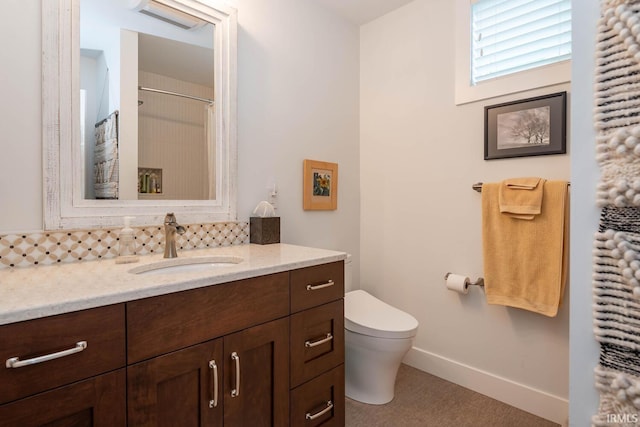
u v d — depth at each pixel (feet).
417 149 7.30
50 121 4.09
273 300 4.09
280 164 6.64
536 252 5.44
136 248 4.78
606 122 1.73
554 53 5.59
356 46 8.23
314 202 7.22
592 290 1.79
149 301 3.09
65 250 4.19
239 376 3.75
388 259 7.84
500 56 6.16
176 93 5.26
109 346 2.86
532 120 5.72
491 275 5.88
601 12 1.77
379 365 5.90
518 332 5.97
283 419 4.20
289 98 6.79
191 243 5.35
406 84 7.47
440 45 6.91
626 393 1.65
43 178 4.05
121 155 4.71
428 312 7.18
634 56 1.62
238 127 5.97
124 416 2.93
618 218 1.70
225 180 5.77
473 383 6.49
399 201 7.63
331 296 4.86
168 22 5.18
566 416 5.42
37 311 2.51
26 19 3.95
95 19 4.49
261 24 6.29
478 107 6.39
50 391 2.58
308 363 4.52
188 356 3.34
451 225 6.79
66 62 4.21
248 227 6.08
